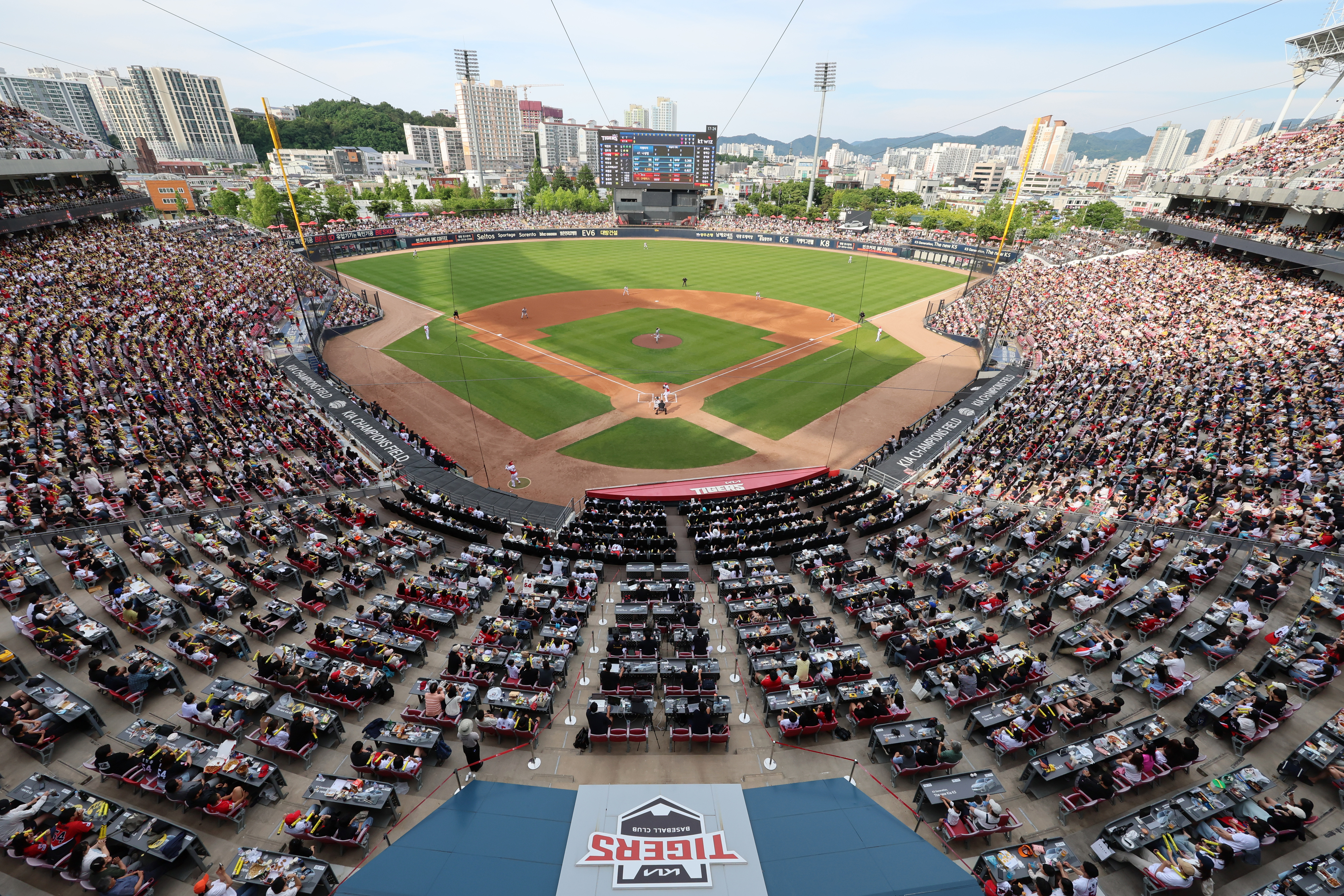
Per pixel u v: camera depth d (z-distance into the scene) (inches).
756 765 652.1
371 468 1434.5
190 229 3865.7
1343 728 602.9
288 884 493.4
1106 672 748.6
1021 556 1015.0
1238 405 1529.3
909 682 765.3
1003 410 1749.5
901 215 6914.4
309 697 712.4
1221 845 514.6
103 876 477.1
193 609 829.8
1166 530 998.4
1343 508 968.9
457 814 484.4
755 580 952.9
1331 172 2406.5
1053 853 521.7
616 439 1740.9
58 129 3299.7
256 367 1924.2
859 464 1599.4
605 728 657.6
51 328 1817.2
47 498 1002.1
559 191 6752.0
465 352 2431.1
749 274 4069.9
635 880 413.4
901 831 472.7
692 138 5556.1
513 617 860.0
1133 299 2613.2
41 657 713.6
